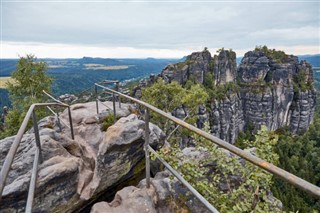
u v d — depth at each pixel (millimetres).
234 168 4359
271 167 1592
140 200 4113
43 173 4059
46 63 29812
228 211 3793
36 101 27188
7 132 26625
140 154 5566
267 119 92562
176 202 4199
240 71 104188
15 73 28031
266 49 103938
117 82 9977
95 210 3957
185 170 4523
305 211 36156
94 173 5086
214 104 76062
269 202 3848
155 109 3641
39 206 3936
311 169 66188
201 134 2457
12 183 3777
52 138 5445
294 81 98438
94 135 7238
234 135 88688
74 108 10539
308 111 97875
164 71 73312
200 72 79750
